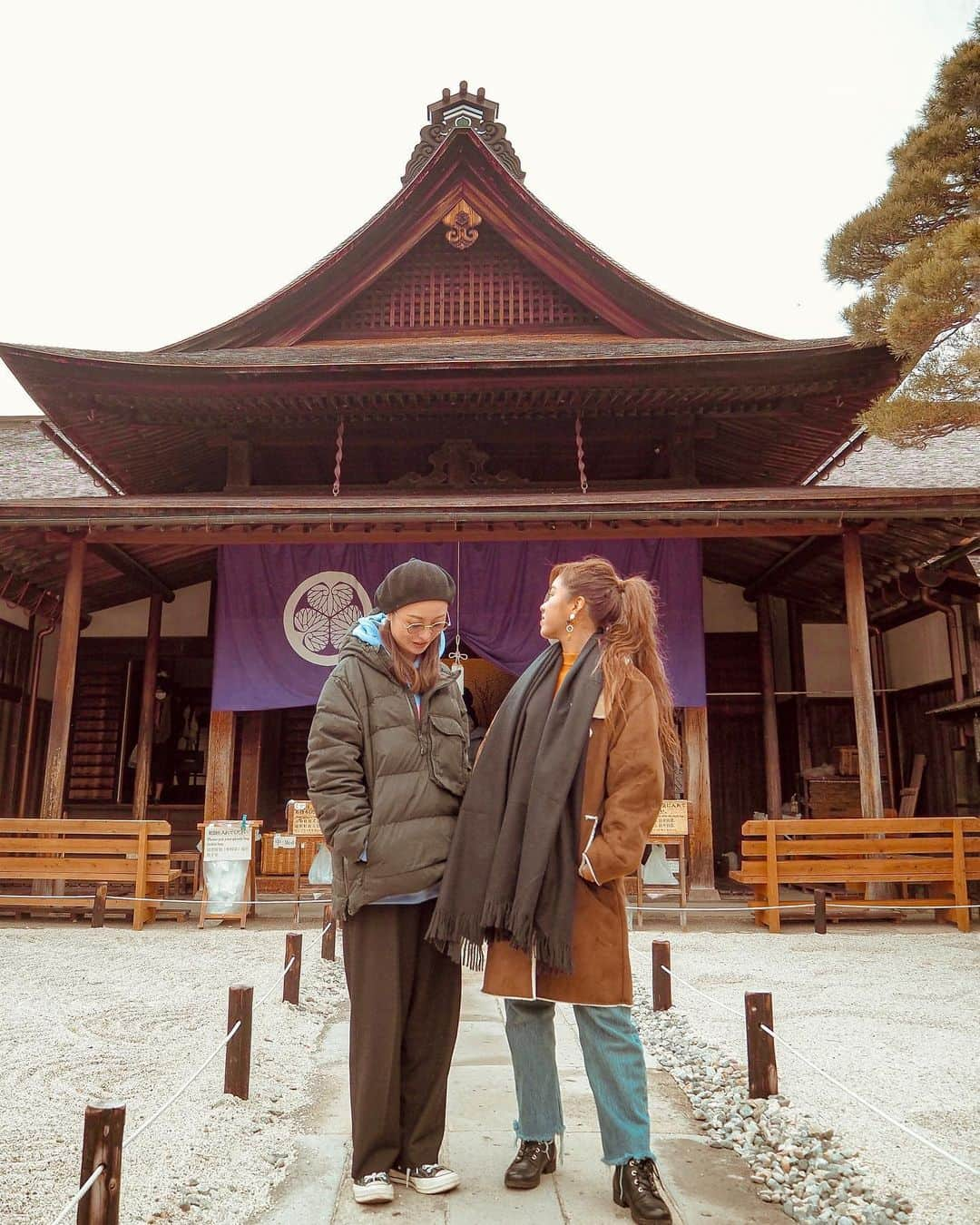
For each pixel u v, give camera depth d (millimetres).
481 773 2635
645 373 9727
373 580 9984
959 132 7438
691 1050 4176
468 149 11664
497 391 9930
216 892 8109
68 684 8859
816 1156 2873
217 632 9922
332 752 2588
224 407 10266
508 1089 3652
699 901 9320
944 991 5492
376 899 2553
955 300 6562
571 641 2727
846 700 13344
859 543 9039
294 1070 3900
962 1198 2570
